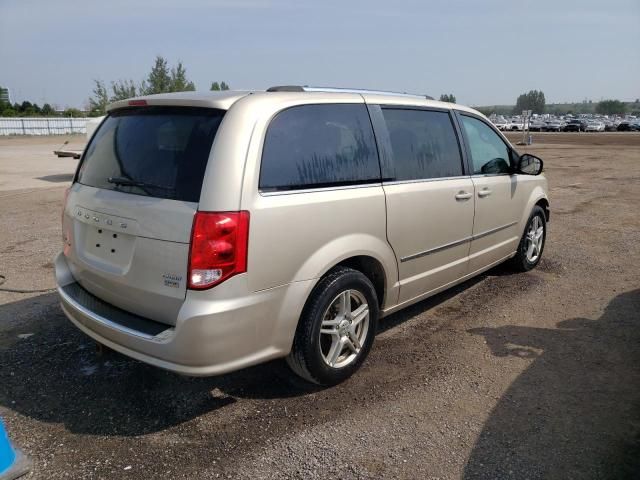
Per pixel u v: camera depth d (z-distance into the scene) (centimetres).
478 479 264
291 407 326
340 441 293
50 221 878
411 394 342
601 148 3031
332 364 341
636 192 1247
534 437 297
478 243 477
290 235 300
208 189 276
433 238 412
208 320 273
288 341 312
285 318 306
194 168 285
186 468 270
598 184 1402
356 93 370
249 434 298
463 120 467
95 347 399
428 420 313
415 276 406
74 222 349
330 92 351
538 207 586
